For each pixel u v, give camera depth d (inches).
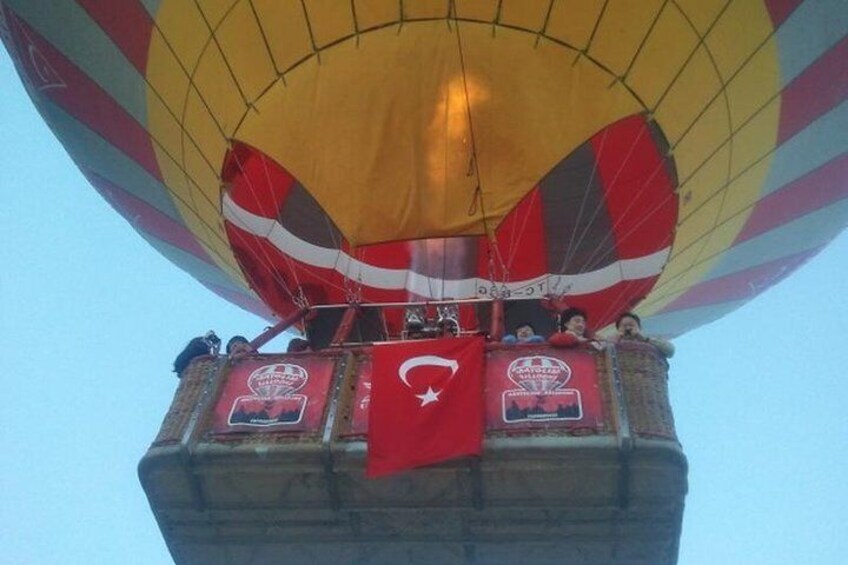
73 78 628.4
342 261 670.5
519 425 439.8
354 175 564.4
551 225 642.2
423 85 574.6
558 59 577.3
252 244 647.8
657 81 578.6
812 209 675.4
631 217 625.0
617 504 450.9
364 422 450.9
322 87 581.0
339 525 473.7
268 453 446.0
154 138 627.2
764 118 603.8
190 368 479.8
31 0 600.7
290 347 538.9
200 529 481.1
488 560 481.7
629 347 458.0
